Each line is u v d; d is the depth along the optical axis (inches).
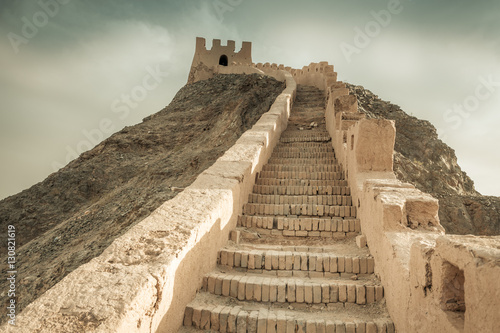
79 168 1008.2
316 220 245.3
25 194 957.2
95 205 780.0
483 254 80.7
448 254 98.8
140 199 681.0
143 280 116.4
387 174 258.7
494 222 803.4
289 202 284.5
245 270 193.2
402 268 136.0
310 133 519.5
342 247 219.3
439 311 103.5
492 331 73.6
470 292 84.6
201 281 169.2
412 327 123.2
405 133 1073.5
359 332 141.3
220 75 1464.1
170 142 1086.4
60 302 106.7
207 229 175.6
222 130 976.9
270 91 1102.4
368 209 208.5
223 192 215.3
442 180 916.0
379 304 161.0
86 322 98.8
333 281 175.9
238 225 251.8
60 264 506.9
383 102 1202.6
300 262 192.1
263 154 360.8
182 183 759.1
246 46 1646.2
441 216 818.8
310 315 154.3
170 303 133.5
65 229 676.1
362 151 262.4
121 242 143.4
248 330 143.7
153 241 145.3
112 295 109.1
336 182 314.7
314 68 1019.3
